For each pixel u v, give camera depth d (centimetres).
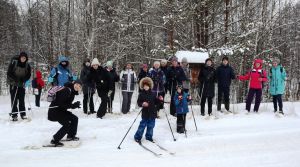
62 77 1038
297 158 737
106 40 2592
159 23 2136
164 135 920
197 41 1881
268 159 729
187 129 992
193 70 1484
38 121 1014
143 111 857
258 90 1215
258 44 2130
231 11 1981
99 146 809
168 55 1853
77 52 2669
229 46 1798
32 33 2845
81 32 2672
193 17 1877
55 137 796
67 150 774
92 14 2452
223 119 1109
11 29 3206
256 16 2192
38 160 704
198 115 1168
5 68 3114
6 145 800
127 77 1196
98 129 940
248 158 734
